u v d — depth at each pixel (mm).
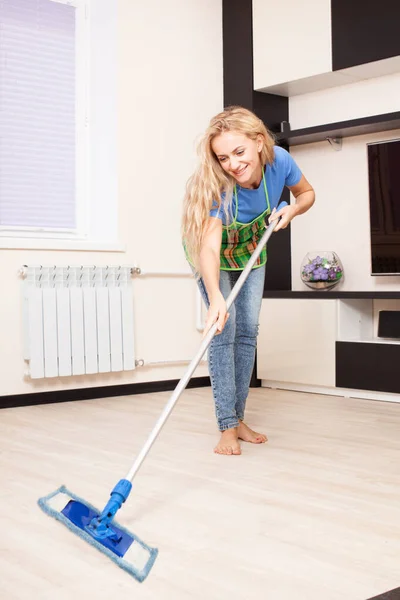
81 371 3699
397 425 3008
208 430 2930
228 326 2498
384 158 3742
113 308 3795
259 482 2146
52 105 3908
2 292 3559
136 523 1786
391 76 3881
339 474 2234
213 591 1390
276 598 1354
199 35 4246
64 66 3936
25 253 3617
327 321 3768
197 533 1715
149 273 4016
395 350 3527
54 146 3922
